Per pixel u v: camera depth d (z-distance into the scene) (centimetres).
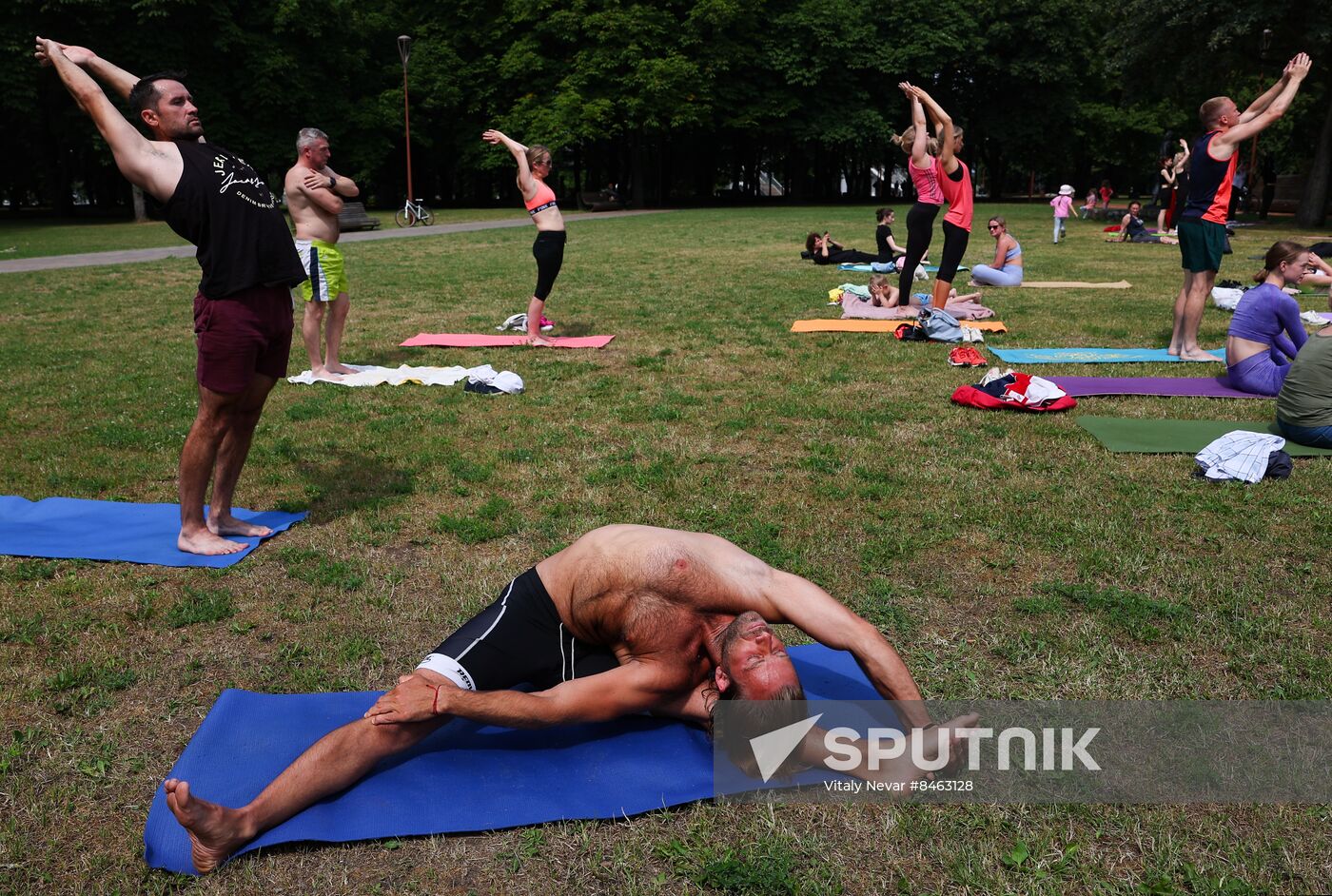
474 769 293
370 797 279
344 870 254
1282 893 239
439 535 479
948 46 4100
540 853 260
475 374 776
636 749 304
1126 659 351
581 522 490
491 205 4662
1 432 657
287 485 553
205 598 407
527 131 3912
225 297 421
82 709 329
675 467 570
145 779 292
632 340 990
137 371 841
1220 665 346
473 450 613
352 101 3897
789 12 4166
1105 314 1121
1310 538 452
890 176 5047
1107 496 513
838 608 294
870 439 623
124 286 1420
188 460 445
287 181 775
